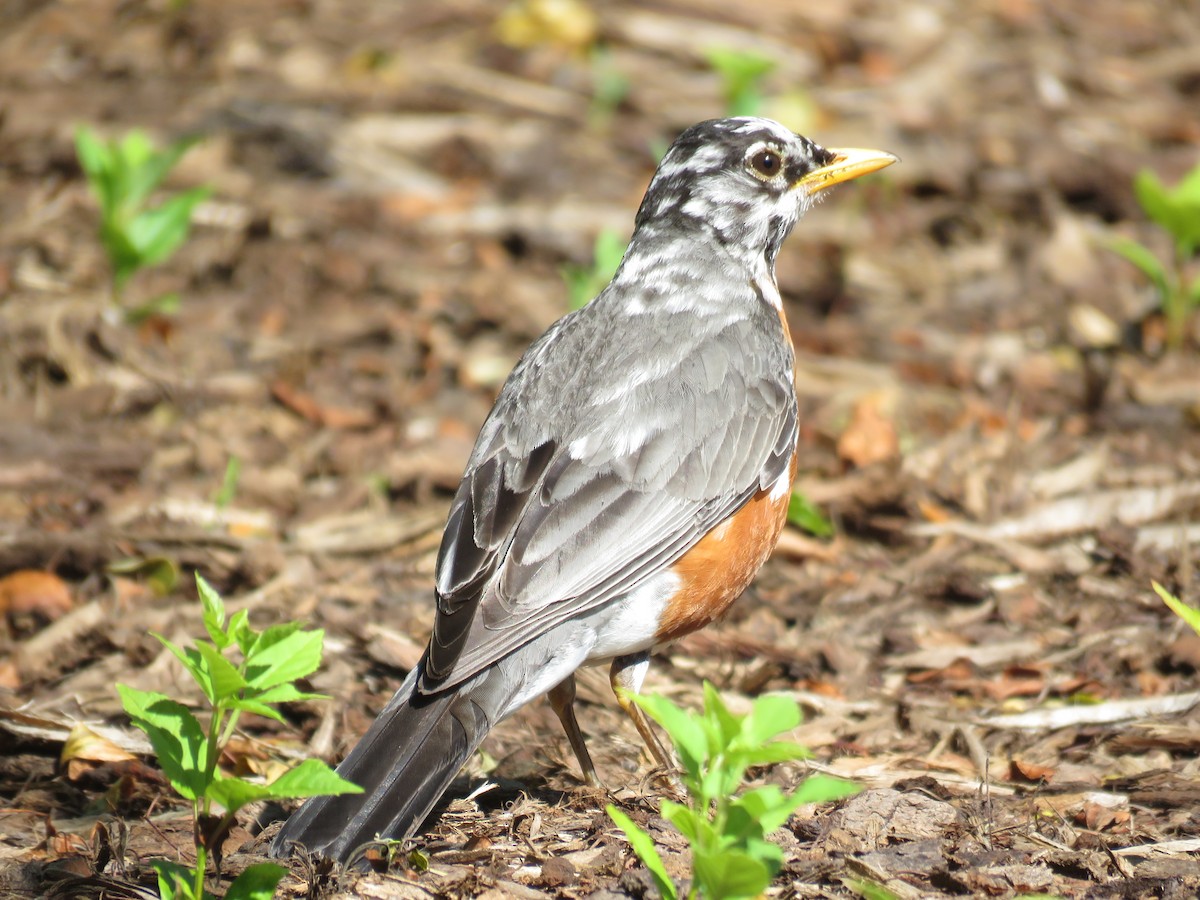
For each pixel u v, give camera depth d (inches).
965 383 560.4
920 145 697.0
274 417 525.7
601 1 781.9
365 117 704.4
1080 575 443.5
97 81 730.2
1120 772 339.0
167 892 256.8
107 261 609.9
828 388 550.0
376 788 283.6
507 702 311.3
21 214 633.6
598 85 732.7
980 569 448.8
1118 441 519.2
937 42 769.6
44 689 378.6
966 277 632.4
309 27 768.3
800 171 394.9
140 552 440.8
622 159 687.1
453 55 751.1
